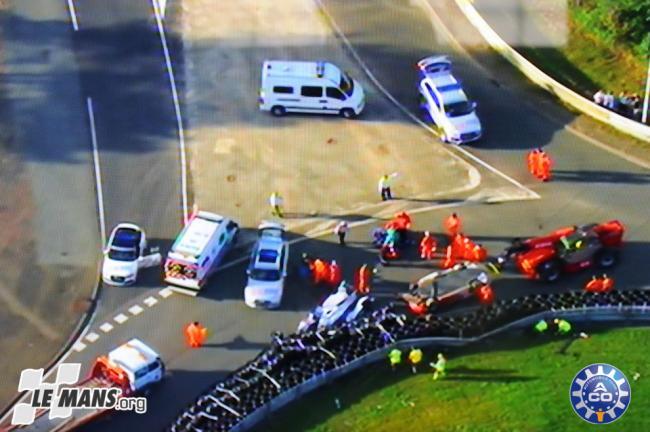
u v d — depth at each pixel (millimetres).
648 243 169500
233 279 165875
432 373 149875
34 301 163000
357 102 193250
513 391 147000
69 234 173375
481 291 160000
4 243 171625
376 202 178125
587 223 172875
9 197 179250
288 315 160000
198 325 155000
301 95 192750
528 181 181000
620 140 188125
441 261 167000
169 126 192500
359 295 160625
